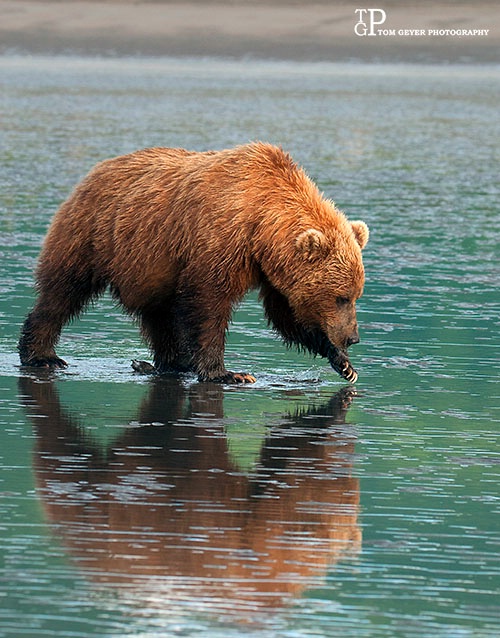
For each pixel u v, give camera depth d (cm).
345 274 2612
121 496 1936
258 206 2630
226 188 2647
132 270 2736
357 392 2678
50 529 1783
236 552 1722
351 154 7862
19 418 2388
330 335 2653
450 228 5091
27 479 2008
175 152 2803
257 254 2641
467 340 3178
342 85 14588
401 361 2961
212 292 2664
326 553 1738
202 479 2038
